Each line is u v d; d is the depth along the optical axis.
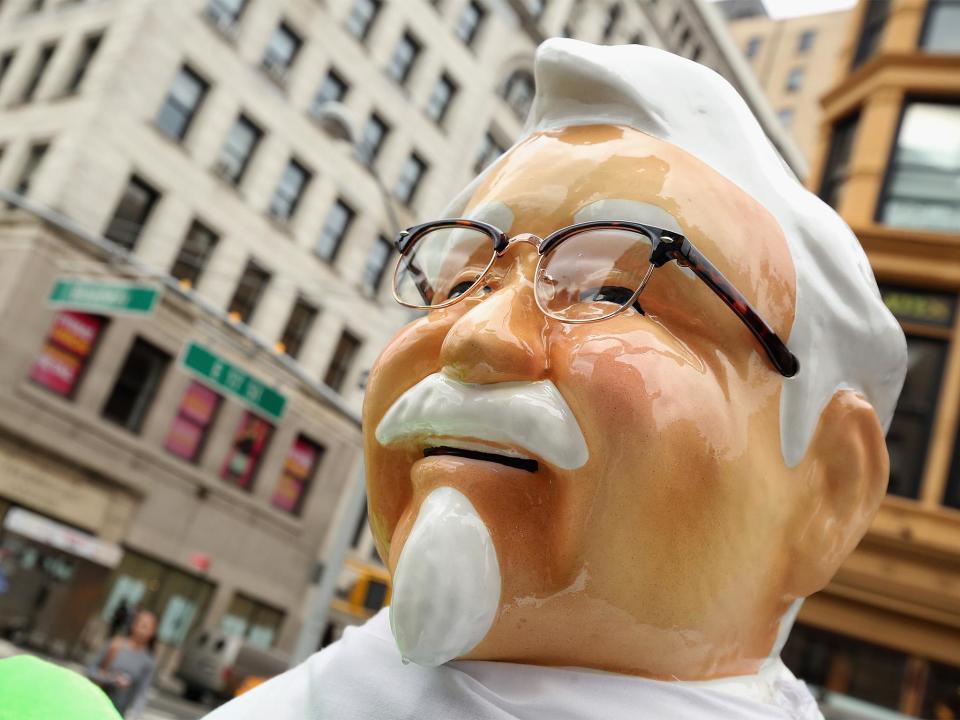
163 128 15.57
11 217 14.24
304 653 9.12
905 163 9.71
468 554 1.04
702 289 1.15
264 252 16.89
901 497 8.63
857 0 11.03
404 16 18.95
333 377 18.25
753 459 1.13
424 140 19.36
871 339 1.29
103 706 1.27
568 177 1.23
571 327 1.12
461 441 1.10
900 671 8.00
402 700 1.14
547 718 1.08
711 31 24.48
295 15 17.14
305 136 17.39
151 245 15.29
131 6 15.38
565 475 1.06
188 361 10.15
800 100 36.22
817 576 1.22
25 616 13.75
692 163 1.23
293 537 17.81
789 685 1.27
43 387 14.39
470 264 1.29
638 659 1.11
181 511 16.06
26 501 14.09
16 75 16.27
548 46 1.34
